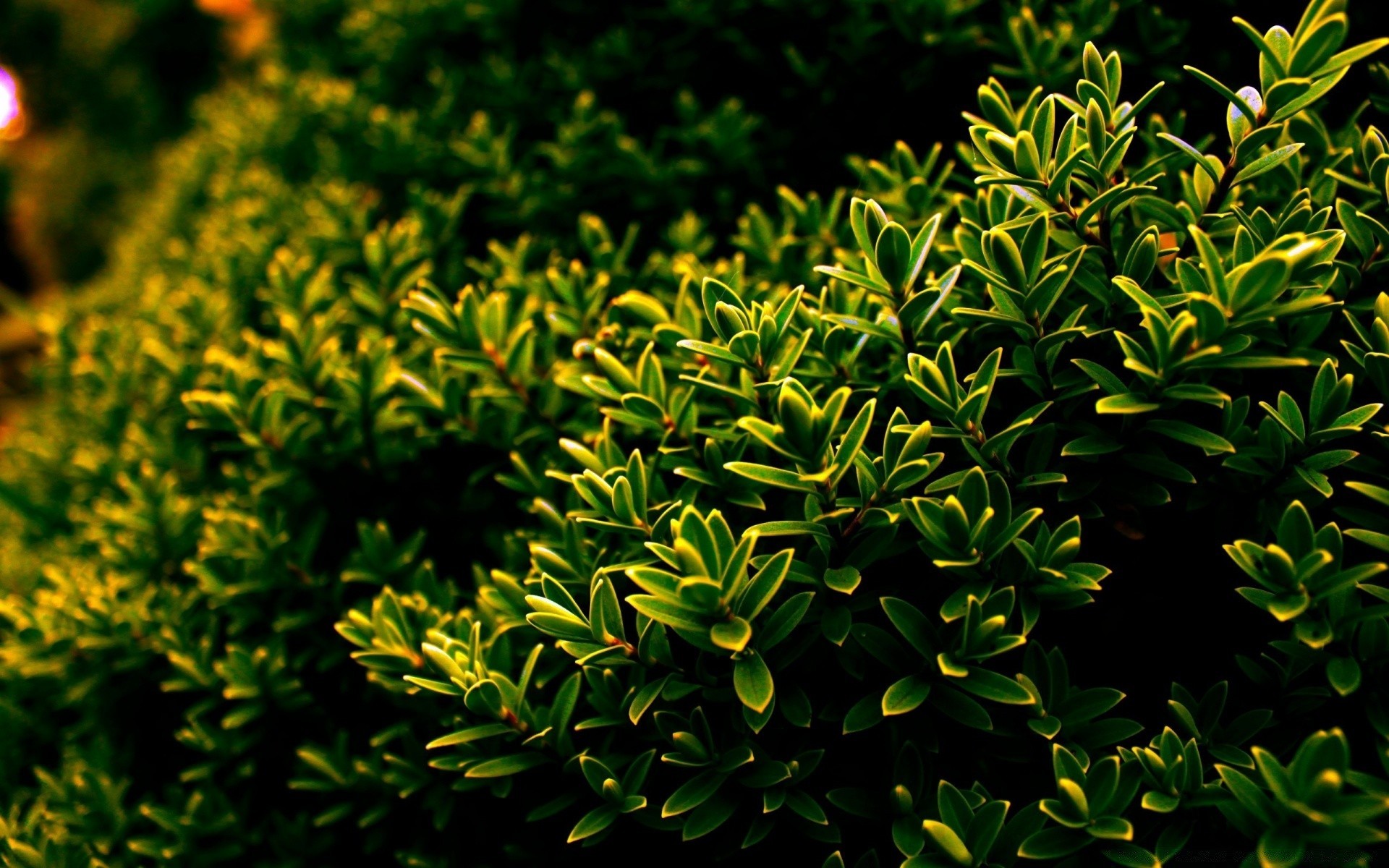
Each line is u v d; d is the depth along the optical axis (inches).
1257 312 21.3
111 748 27.8
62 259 183.0
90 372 40.5
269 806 27.5
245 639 27.5
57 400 50.8
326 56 62.3
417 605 24.9
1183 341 21.3
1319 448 22.7
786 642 22.6
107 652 27.8
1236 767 22.0
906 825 22.2
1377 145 23.4
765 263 27.7
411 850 25.1
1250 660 22.3
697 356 24.8
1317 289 21.9
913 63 31.5
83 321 59.4
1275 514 22.5
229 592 26.8
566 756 23.1
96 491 37.9
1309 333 22.6
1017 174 22.6
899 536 22.8
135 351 40.7
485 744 23.7
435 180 43.3
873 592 23.0
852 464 23.3
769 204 36.1
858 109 34.1
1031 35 27.0
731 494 23.6
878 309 24.1
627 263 38.4
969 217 24.3
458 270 35.7
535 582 23.8
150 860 26.6
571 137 36.5
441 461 28.4
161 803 29.0
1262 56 21.9
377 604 24.3
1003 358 23.6
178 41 182.1
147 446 34.6
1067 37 26.9
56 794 26.5
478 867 25.1
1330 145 24.3
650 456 25.4
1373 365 22.2
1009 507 22.2
